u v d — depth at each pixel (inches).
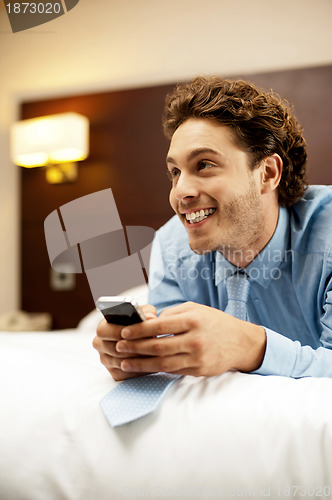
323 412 18.9
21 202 94.3
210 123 30.4
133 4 89.7
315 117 76.5
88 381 22.9
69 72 93.4
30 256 93.1
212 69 83.2
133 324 21.4
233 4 82.8
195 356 21.1
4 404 20.9
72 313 90.3
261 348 24.5
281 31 79.7
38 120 88.3
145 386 21.7
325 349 27.0
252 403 19.7
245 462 18.1
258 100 32.8
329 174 75.7
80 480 18.7
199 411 19.6
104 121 90.4
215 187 29.7
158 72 87.4
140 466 18.5
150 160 87.7
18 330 82.3
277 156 33.2
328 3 77.6
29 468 19.1
